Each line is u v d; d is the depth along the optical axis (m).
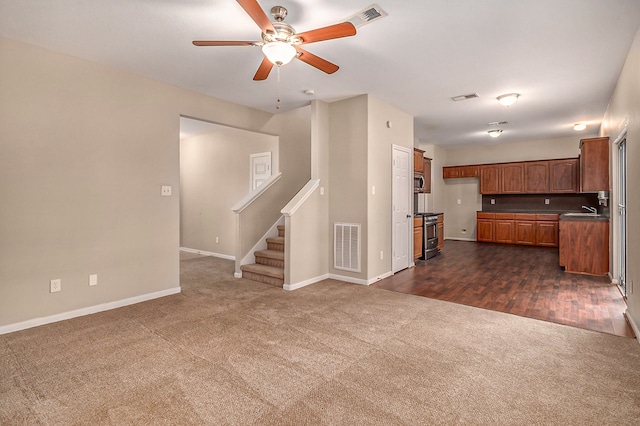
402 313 3.30
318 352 2.47
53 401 1.87
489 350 2.50
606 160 4.70
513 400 1.88
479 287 4.26
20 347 2.54
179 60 3.26
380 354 2.44
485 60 3.29
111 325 2.99
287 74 3.63
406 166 5.39
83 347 2.54
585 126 6.25
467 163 8.91
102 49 3.03
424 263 5.86
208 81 3.83
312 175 4.68
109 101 3.42
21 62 2.88
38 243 2.99
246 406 1.83
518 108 5.08
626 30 2.71
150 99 3.75
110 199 3.45
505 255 6.61
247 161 6.48
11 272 2.85
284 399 1.90
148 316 3.22
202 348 2.53
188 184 7.66
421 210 8.47
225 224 6.80
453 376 2.14
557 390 1.98
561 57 3.23
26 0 2.26
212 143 7.10
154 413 1.77
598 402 1.86
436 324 3.01
